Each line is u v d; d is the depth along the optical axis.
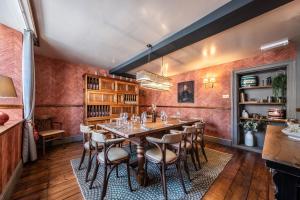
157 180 2.17
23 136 2.54
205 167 2.59
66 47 3.15
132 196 1.80
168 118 3.65
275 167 0.80
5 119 1.85
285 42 2.65
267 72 3.58
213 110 4.33
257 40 2.70
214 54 3.45
